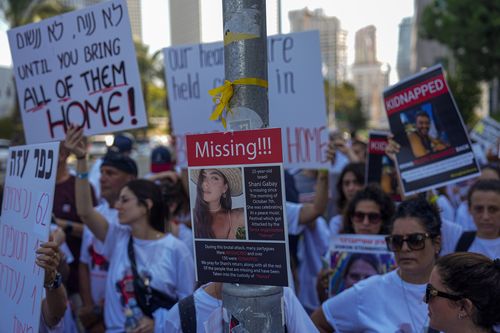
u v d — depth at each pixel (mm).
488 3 21625
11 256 2650
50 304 2621
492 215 3322
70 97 3811
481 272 1810
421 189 3756
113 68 3631
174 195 4496
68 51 3789
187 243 4164
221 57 4516
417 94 3771
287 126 4250
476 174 3586
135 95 3586
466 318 1821
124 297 3357
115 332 3340
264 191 1880
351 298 2734
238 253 1948
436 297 1874
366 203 3613
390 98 3895
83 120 3777
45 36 3877
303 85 4176
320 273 3787
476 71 22656
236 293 1970
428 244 2574
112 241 3658
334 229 4672
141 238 3496
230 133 1930
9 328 2566
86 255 4105
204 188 1994
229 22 1946
